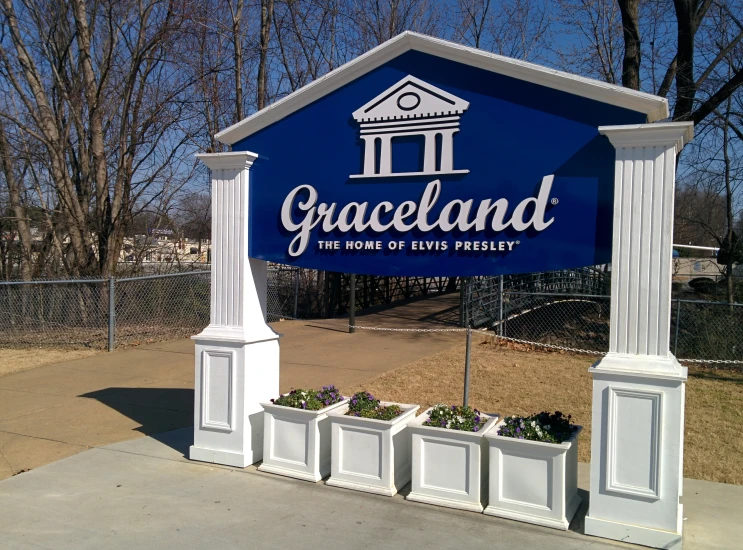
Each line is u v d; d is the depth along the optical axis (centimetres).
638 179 390
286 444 493
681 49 1164
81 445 578
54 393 790
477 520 414
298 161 517
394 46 477
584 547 376
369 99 493
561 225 429
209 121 1488
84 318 1197
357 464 466
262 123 527
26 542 386
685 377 370
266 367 535
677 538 369
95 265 1330
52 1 1389
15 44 1312
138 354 1050
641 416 379
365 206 494
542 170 436
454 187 464
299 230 513
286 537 392
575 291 1630
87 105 1380
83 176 1366
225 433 520
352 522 412
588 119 424
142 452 555
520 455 412
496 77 452
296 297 1446
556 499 402
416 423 450
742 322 968
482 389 792
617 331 392
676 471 372
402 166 484
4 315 1198
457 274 464
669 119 1226
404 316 1531
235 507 436
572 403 726
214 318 525
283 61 1647
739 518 427
